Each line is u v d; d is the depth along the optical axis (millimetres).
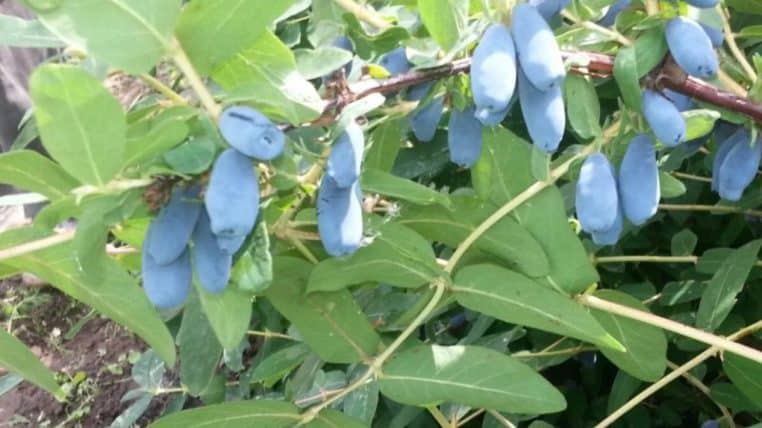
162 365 874
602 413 852
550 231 581
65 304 1714
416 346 579
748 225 784
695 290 729
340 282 577
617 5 567
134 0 473
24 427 1504
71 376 1573
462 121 550
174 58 485
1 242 539
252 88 498
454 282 580
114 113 463
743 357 614
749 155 563
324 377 627
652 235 838
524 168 576
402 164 692
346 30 572
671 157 666
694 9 555
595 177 527
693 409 843
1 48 1594
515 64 502
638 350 625
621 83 531
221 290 491
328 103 511
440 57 542
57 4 468
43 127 461
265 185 510
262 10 484
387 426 767
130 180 487
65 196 495
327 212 505
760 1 649
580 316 566
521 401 559
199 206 487
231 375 1040
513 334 726
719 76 571
